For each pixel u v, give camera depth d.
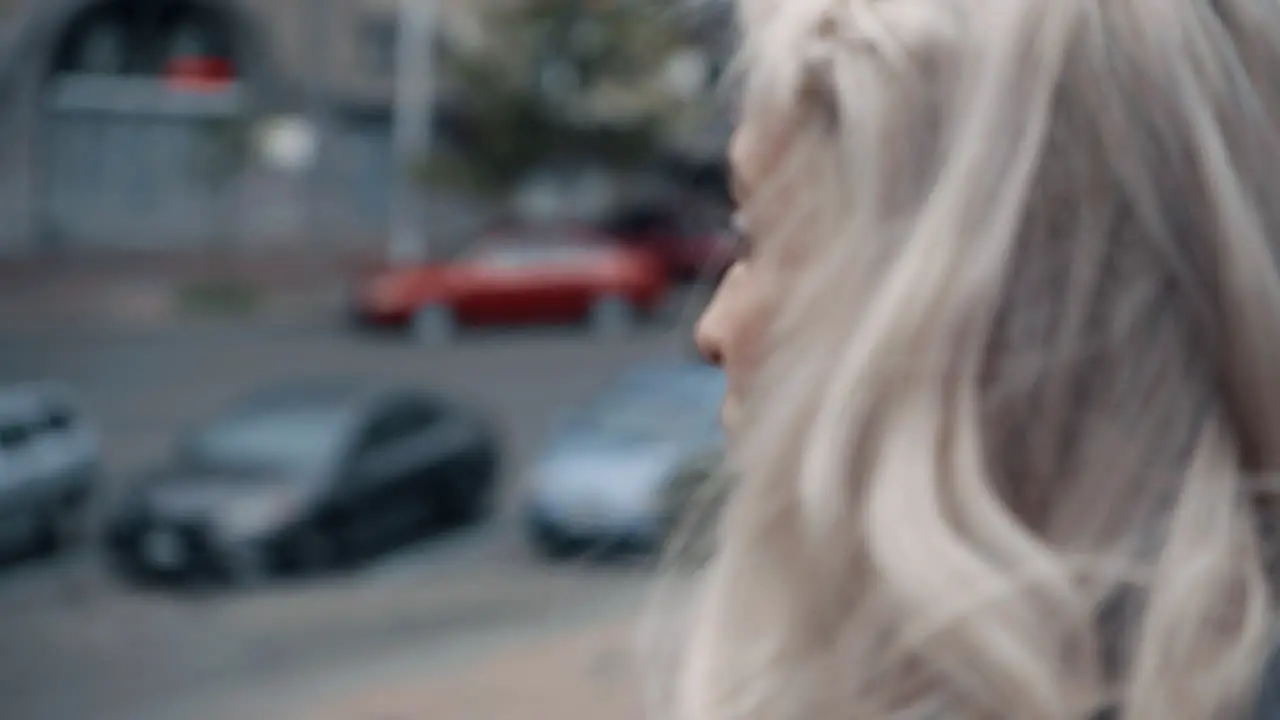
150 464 14.98
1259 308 0.75
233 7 28.48
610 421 12.45
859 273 0.80
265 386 19.08
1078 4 0.79
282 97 29.06
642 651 1.03
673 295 26.17
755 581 0.82
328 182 29.66
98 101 28.02
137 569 11.86
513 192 27.31
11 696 9.08
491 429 14.49
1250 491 0.76
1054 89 0.78
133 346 21.44
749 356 0.90
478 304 22.98
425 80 28.20
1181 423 0.76
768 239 0.87
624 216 27.72
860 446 0.77
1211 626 0.72
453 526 13.86
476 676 8.12
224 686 9.10
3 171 27.20
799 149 0.85
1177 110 0.77
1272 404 0.76
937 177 0.79
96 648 10.12
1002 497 0.76
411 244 28.98
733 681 0.81
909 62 0.81
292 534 11.95
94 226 28.11
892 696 0.73
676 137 26.88
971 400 0.76
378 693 8.23
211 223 28.89
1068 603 0.71
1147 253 0.77
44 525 12.41
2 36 27.05
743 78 0.93
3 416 12.06
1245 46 0.80
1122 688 0.72
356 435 12.90
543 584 11.35
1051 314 0.77
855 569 0.76
